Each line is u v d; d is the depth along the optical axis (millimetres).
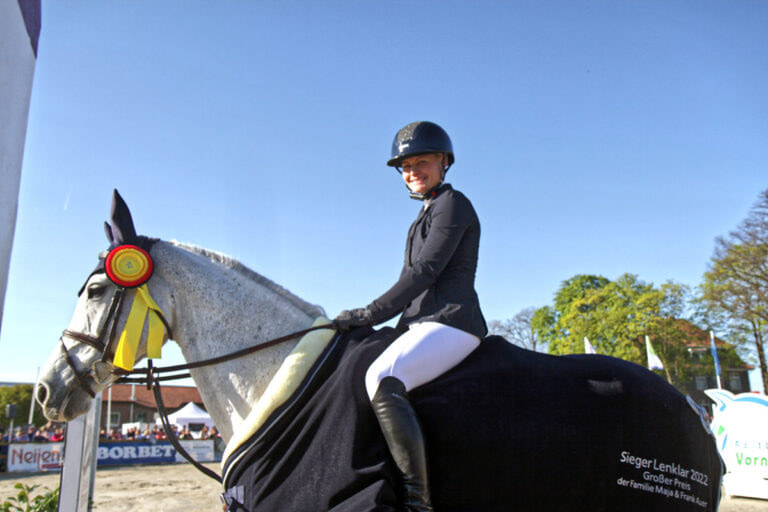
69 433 3928
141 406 41312
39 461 15805
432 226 2316
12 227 1608
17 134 1633
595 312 30016
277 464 2037
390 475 1960
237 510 2023
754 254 22625
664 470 2240
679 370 28547
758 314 22609
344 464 1949
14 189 1615
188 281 2518
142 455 17750
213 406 2445
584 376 2279
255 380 2379
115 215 2480
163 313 2473
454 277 2326
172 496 9664
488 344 2338
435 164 2574
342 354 2260
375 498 1868
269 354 2400
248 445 2109
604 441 2166
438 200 2395
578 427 2152
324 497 1936
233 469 2111
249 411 2365
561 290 36156
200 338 2479
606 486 2131
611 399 2240
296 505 1957
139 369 2393
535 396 2176
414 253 2412
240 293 2525
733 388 39094
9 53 1566
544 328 36312
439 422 2066
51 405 2314
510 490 2043
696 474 2332
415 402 2100
